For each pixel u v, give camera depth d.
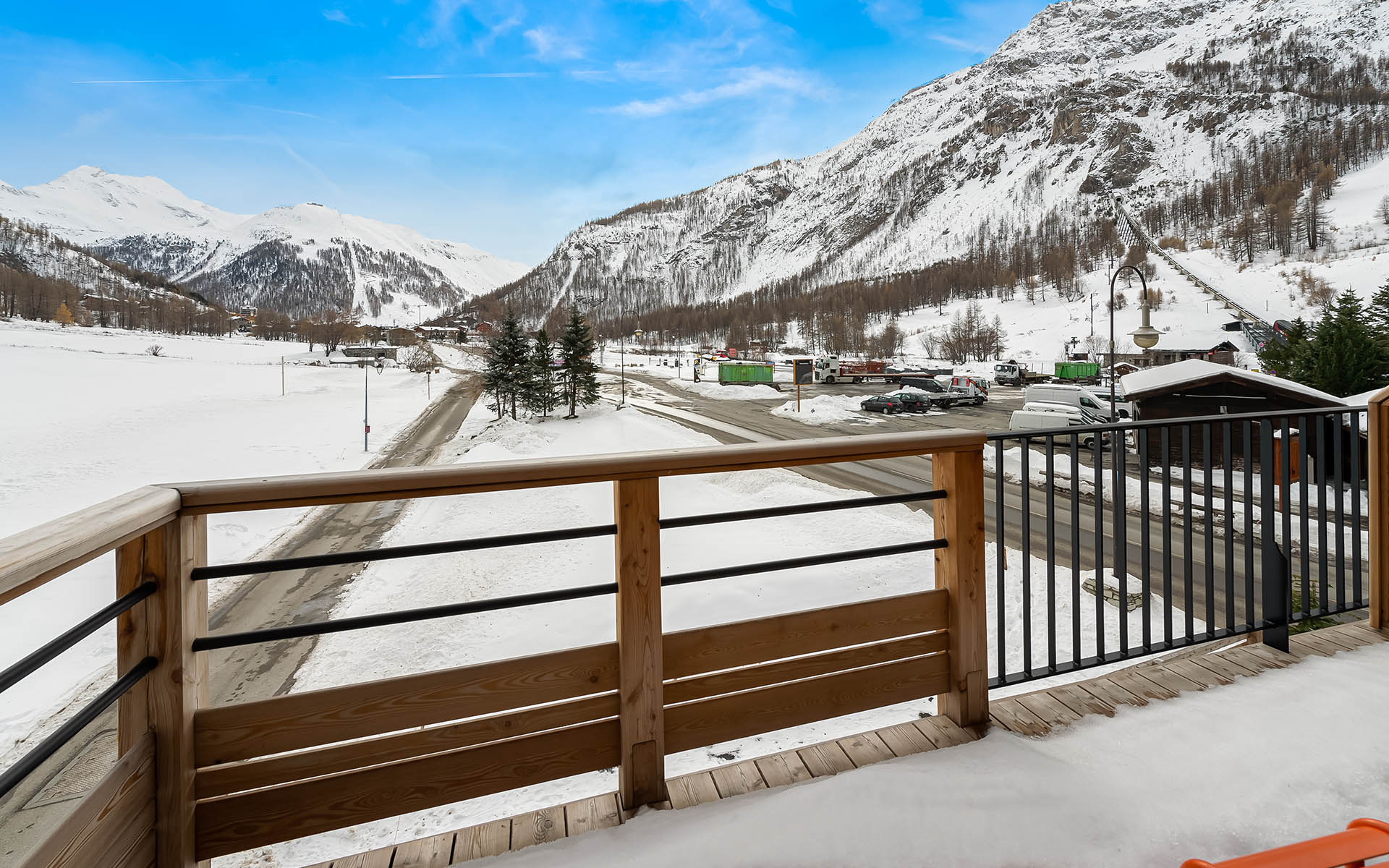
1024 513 1.94
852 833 1.37
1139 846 1.36
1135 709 1.88
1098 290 101.69
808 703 1.60
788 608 7.46
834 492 14.23
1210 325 68.81
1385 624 2.41
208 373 66.62
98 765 6.19
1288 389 12.23
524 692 1.38
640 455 1.41
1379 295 19.59
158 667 1.15
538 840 1.37
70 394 46.88
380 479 1.23
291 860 4.16
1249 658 2.19
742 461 1.50
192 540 1.19
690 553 9.91
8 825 5.32
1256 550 8.84
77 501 21.97
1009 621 6.55
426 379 65.94
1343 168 149.00
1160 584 7.65
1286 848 1.09
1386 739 1.69
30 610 10.12
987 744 1.68
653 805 1.46
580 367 34.59
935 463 1.80
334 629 1.24
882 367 46.88
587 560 10.80
